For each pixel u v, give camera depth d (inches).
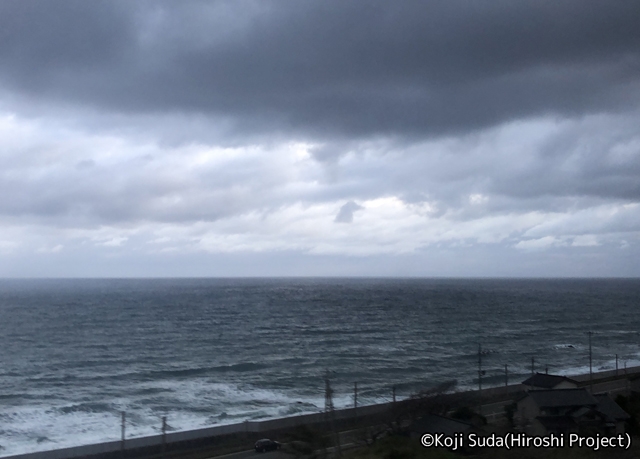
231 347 3919.8
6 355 3592.5
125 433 1707.7
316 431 1112.2
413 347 3799.2
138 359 3422.7
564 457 824.9
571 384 1533.0
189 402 2162.9
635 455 837.2
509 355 3395.7
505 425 1042.7
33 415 1980.8
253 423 1378.0
